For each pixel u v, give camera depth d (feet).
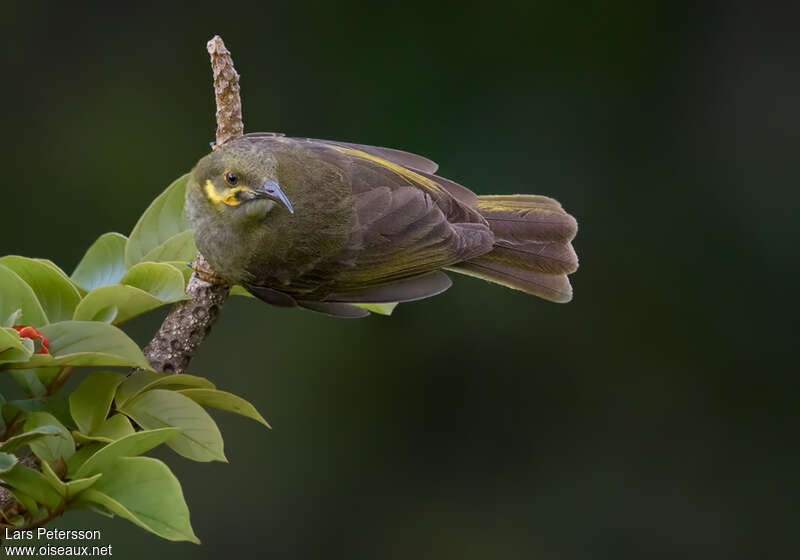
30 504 12.00
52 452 12.01
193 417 12.04
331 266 12.42
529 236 12.59
